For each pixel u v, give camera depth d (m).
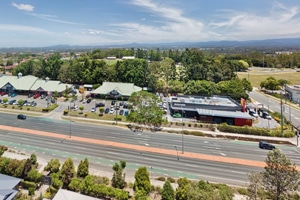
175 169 39.62
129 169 39.12
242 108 68.69
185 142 51.25
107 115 69.00
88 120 65.00
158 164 41.12
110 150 46.16
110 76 105.62
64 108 76.25
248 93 101.81
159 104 78.81
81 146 47.75
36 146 47.16
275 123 65.00
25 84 95.38
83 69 111.31
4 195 27.59
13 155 42.50
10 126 58.59
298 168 40.28
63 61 125.44
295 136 55.44
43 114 69.81
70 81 114.62
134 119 59.81
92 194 31.05
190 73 102.94
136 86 96.25
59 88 94.31
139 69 102.81
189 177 37.28
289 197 24.91
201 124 61.16
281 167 24.12
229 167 40.75
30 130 56.22
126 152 45.44
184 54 135.12
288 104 84.38
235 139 54.00
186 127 60.44
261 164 42.00
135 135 54.69
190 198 26.08
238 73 149.12
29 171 34.47
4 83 95.12
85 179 31.91
